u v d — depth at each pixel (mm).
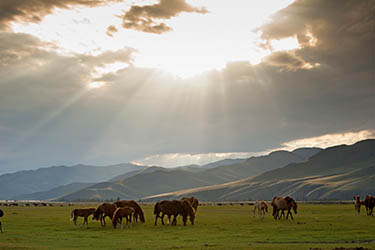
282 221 51500
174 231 42844
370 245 30266
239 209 105188
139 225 50406
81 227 48469
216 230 42875
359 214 64375
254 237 36625
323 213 71250
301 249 28156
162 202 49781
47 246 31750
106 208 49719
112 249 29828
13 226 50000
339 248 28141
